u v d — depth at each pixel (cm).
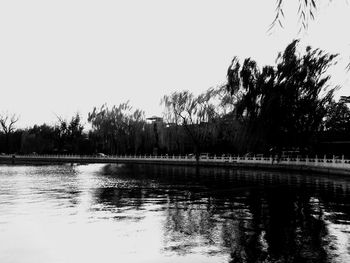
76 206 2312
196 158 7225
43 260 1327
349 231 1634
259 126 4981
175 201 2522
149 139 9112
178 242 1503
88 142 11469
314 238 1530
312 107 4856
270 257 1305
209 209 2200
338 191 2941
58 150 12062
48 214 2050
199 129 7338
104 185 3594
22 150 12262
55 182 3934
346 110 6047
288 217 1941
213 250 1395
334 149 5625
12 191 3097
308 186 3291
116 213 2080
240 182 3781
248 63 5162
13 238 1579
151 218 1944
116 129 9606
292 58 4853
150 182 3897
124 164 8425
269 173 4972
